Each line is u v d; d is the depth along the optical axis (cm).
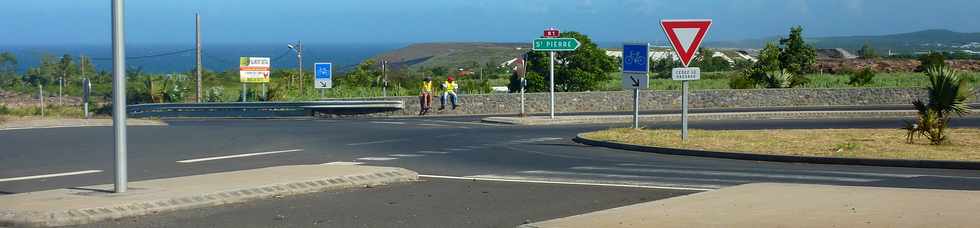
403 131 3067
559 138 2730
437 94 5284
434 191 1448
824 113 3741
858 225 1018
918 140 2338
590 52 5759
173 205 1209
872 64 9462
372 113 4347
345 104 4322
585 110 4350
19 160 1991
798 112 3766
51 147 2302
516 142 2577
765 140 2339
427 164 1959
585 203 1314
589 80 5700
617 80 7250
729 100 4466
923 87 4528
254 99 5275
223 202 1273
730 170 1819
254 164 1941
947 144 2225
